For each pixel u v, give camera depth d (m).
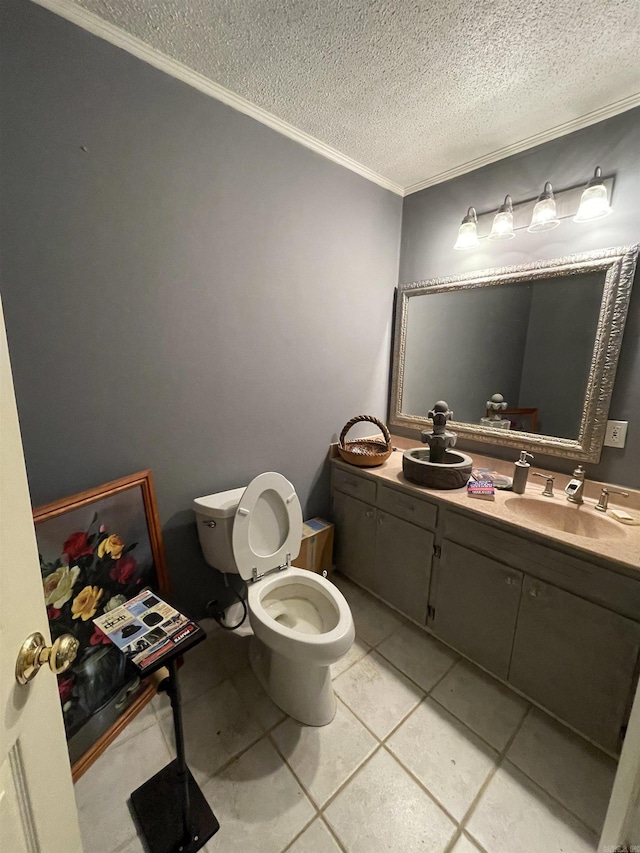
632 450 1.51
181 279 1.46
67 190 1.16
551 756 1.25
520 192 1.75
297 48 1.22
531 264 1.72
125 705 1.34
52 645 0.55
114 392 1.36
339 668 1.58
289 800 1.11
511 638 1.44
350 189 1.96
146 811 1.06
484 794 1.13
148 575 1.50
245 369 1.72
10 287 1.10
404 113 1.55
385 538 1.90
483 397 1.99
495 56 1.24
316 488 2.17
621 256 1.45
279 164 1.66
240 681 1.53
